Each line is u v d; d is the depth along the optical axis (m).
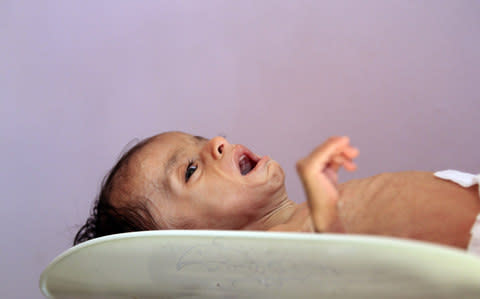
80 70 3.02
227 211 1.62
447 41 3.05
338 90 3.13
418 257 0.96
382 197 1.40
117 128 3.02
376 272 1.02
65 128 2.95
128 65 3.09
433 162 2.93
